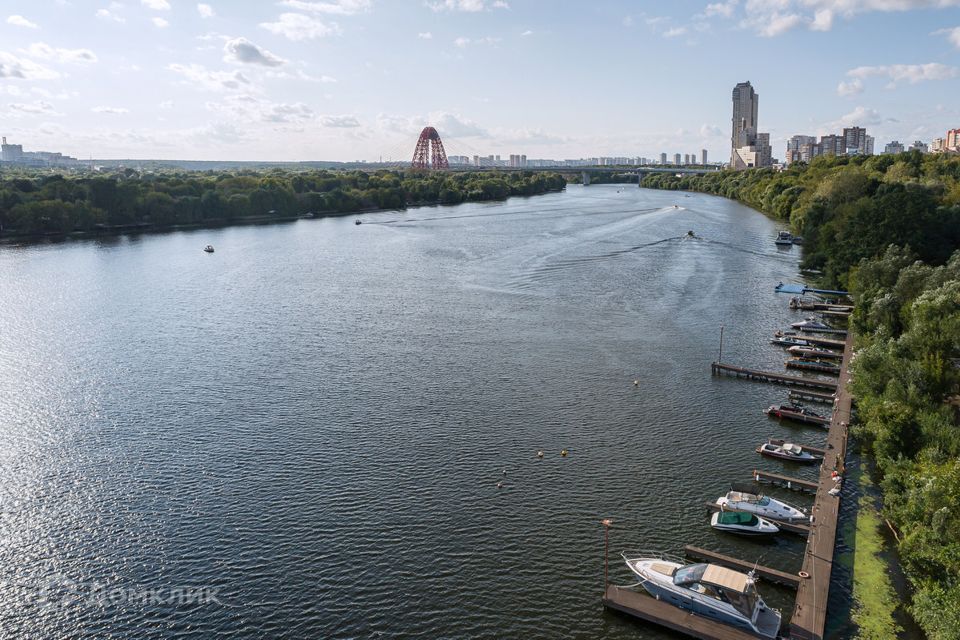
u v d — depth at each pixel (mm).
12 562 69188
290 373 117438
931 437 77938
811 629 58062
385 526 74250
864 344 120500
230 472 85000
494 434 94688
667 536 73000
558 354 126688
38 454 89625
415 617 61656
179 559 69375
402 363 122000
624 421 99000
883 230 173250
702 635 58406
